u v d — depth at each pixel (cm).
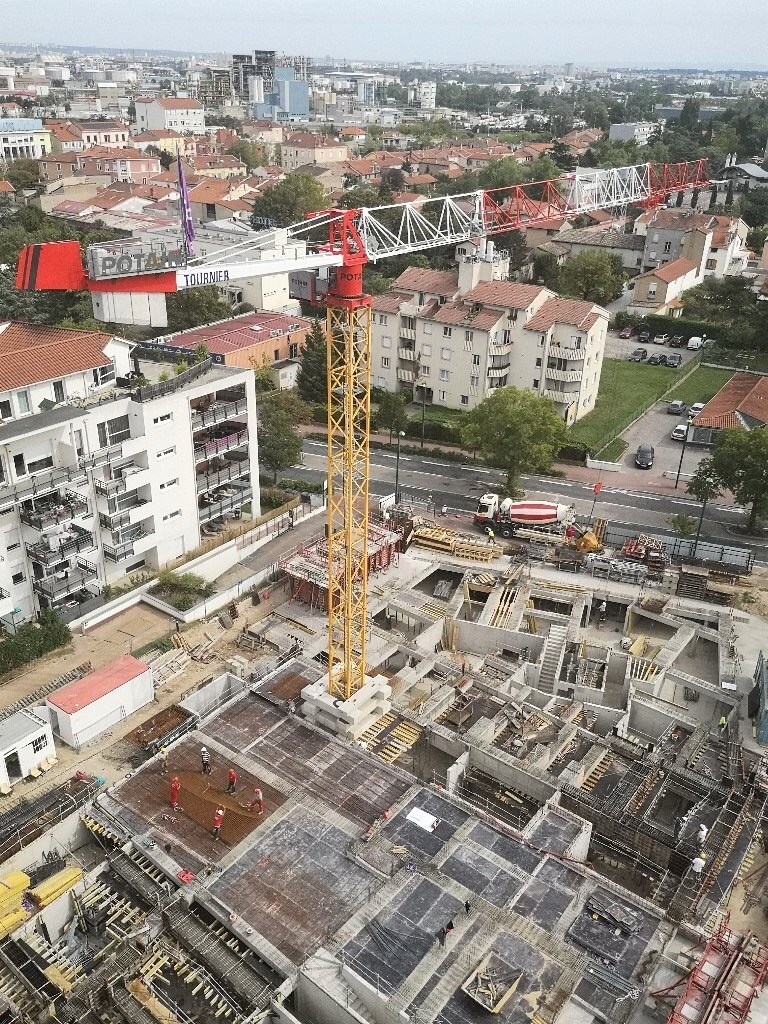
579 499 9031
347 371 4769
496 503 8294
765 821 4903
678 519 7956
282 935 3953
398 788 4847
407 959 3791
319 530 7925
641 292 15212
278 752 5112
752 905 4541
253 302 14000
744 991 3469
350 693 5338
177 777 4909
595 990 3672
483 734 5391
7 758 4981
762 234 18662
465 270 10956
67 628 6203
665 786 5138
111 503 6362
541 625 6869
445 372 11050
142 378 6856
